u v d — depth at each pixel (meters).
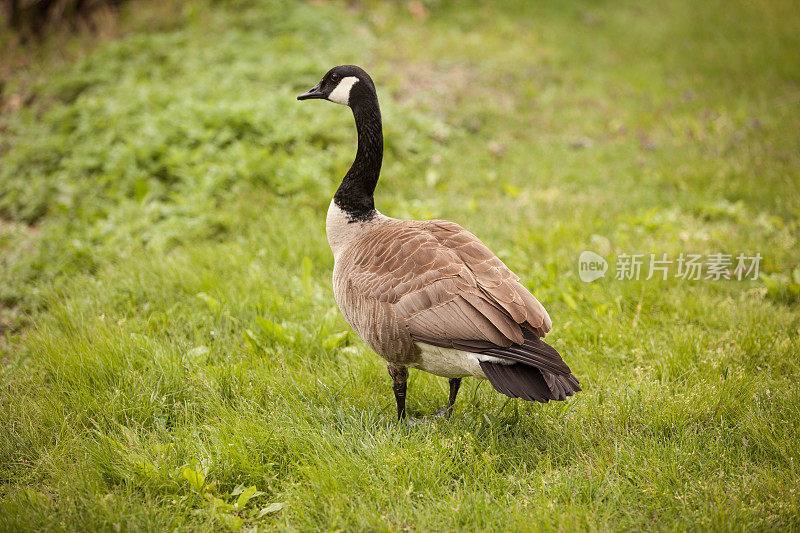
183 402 4.78
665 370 4.90
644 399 4.50
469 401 4.75
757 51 13.33
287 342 5.38
